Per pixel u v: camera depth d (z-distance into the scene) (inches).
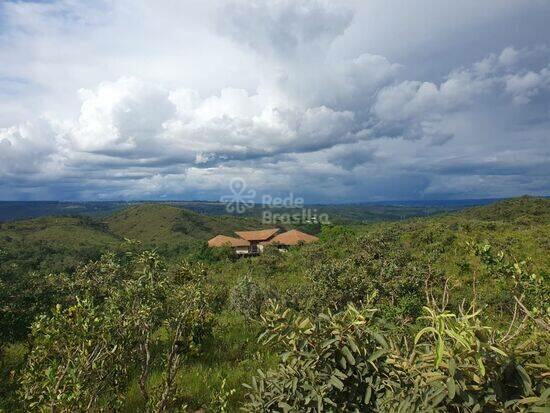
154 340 285.0
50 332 141.0
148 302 186.1
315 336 109.2
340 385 100.3
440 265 658.8
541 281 145.6
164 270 200.2
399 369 99.1
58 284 308.7
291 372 110.7
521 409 77.5
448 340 88.6
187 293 205.6
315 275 445.7
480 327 83.4
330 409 104.0
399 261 499.8
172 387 193.5
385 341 103.1
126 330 169.3
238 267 1100.5
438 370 86.3
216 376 256.8
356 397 105.7
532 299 143.9
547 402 75.5
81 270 294.7
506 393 81.2
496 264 154.1
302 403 109.2
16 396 217.0
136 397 220.7
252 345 339.0
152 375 247.0
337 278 421.4
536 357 88.4
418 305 328.8
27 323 280.7
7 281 303.4
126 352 172.1
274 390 114.0
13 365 267.1
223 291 542.0
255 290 492.1
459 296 371.9
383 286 392.2
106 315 157.2
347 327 106.7
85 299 152.4
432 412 82.5
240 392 231.3
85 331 142.2
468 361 84.3
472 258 681.0
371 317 112.3
